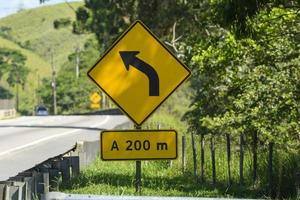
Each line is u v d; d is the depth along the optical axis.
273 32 31.19
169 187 26.86
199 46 39.00
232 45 34.19
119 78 19.53
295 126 28.66
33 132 72.00
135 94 19.52
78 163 30.22
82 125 88.88
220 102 40.19
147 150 19.11
